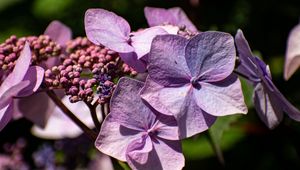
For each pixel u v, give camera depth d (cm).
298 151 29
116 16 21
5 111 20
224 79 20
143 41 20
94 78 21
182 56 19
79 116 28
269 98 22
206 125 19
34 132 30
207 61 20
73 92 20
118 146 19
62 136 30
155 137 20
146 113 19
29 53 20
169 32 21
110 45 20
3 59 22
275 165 31
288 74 28
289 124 29
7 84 20
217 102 19
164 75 19
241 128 31
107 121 19
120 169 22
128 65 20
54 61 24
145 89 19
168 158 20
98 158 31
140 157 19
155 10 24
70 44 24
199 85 20
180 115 19
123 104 19
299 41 27
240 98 19
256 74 22
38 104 25
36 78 20
